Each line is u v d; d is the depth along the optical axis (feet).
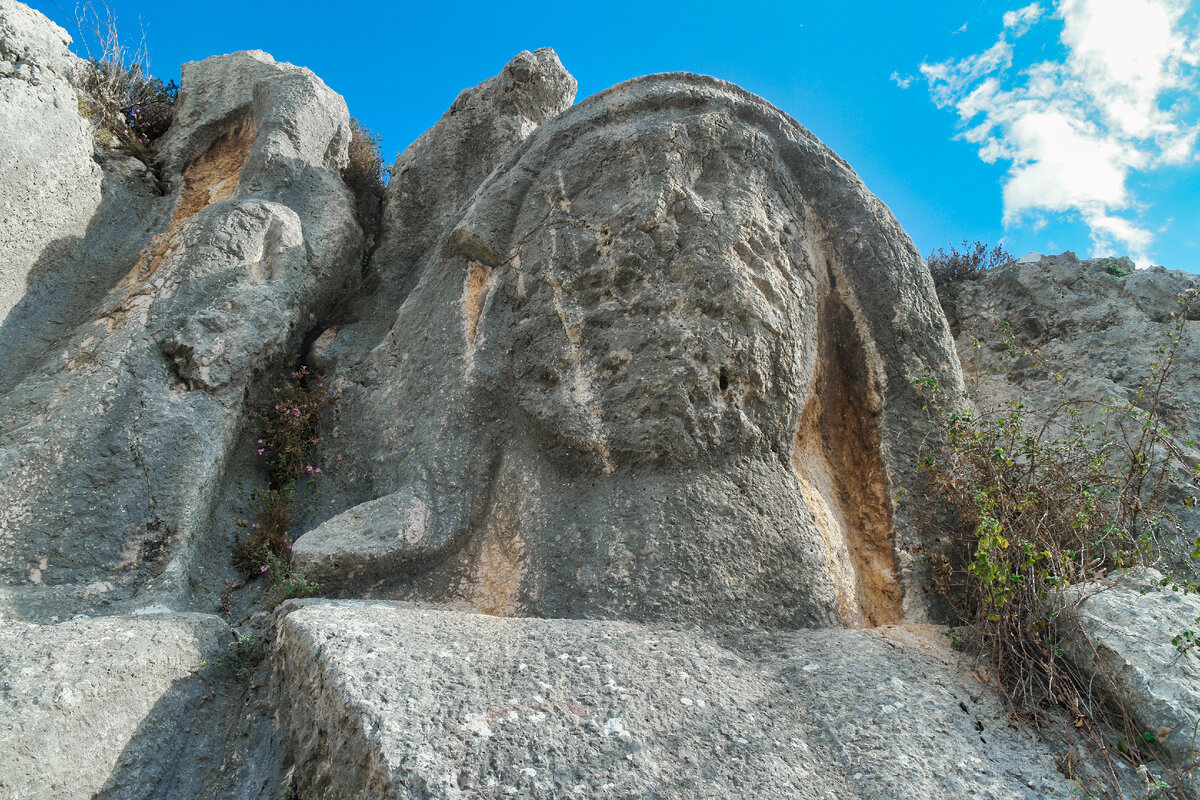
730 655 9.93
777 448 12.79
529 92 21.25
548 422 12.81
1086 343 20.53
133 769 8.83
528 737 7.45
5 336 15.28
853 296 14.55
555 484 12.51
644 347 12.62
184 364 14.23
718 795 7.14
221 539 13.71
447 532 12.51
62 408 12.81
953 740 8.25
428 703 7.77
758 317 12.80
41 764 8.00
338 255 18.51
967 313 23.47
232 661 10.66
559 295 13.76
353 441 15.29
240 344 14.80
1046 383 20.15
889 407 13.83
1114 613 9.31
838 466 13.85
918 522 12.76
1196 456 16.01
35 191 16.48
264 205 16.88
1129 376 19.24
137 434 12.94
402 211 20.47
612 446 12.25
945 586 12.07
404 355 15.94
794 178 15.39
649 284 13.09
